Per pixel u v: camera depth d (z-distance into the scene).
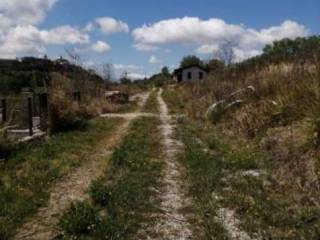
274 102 10.87
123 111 22.23
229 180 7.16
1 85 21.55
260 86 13.42
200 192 6.55
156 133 13.23
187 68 68.81
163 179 7.50
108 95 26.30
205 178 7.25
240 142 10.12
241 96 14.52
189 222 5.42
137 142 11.05
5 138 9.39
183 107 22.83
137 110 23.19
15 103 13.75
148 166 8.37
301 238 4.75
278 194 6.21
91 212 5.39
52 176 7.60
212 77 26.22
